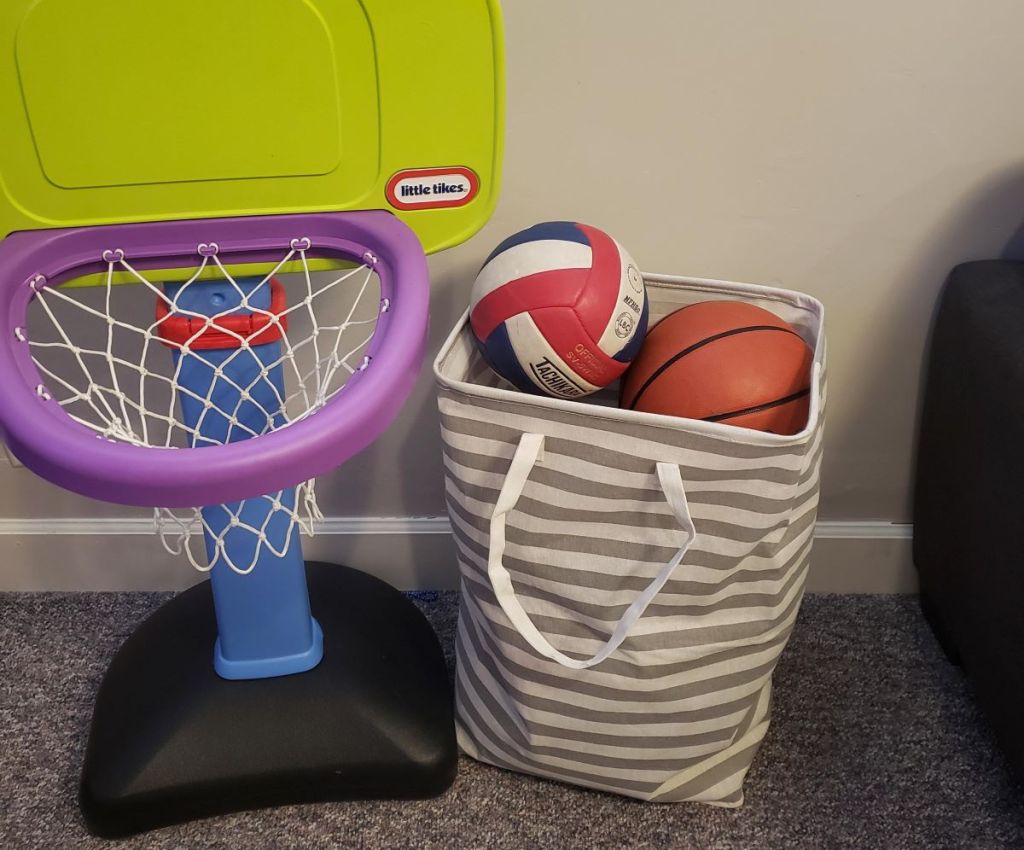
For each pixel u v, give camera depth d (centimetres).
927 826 112
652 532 92
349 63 85
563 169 116
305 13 82
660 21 106
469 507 98
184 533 104
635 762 108
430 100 87
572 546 95
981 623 115
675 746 107
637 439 87
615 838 111
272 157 88
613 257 95
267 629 113
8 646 135
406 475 137
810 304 105
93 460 71
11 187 87
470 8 83
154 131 86
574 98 111
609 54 108
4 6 79
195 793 110
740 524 90
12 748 121
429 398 130
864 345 128
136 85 84
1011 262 118
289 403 129
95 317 121
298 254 94
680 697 102
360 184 91
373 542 142
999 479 107
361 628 123
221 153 88
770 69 109
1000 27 107
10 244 87
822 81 110
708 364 95
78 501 138
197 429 96
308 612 116
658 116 112
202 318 93
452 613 142
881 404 132
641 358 101
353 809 114
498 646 104
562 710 105
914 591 146
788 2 105
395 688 117
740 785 113
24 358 81
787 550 96
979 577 114
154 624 126
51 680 130
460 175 91
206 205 90
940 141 113
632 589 95
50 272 88
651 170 116
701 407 94
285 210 91
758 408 93
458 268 122
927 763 119
